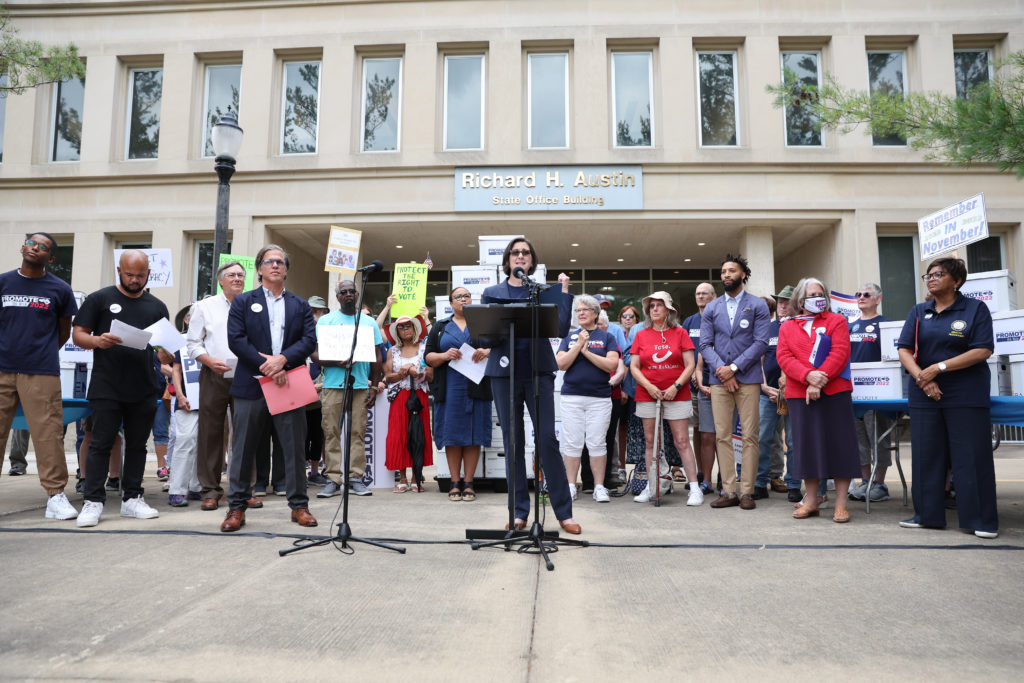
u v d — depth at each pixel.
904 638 2.54
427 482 7.81
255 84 13.70
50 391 4.88
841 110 6.33
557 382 7.00
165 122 13.81
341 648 2.44
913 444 4.73
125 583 3.21
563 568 3.52
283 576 3.34
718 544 4.10
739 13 13.25
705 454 6.70
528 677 2.21
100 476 4.70
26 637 2.53
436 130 13.44
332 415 6.38
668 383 5.84
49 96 14.51
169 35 13.96
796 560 3.70
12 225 13.93
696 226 13.47
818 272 14.19
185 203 13.67
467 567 3.54
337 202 13.38
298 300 4.71
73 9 14.06
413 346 6.84
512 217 13.12
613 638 2.54
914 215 12.97
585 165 13.07
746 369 5.52
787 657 2.37
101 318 4.89
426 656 2.37
